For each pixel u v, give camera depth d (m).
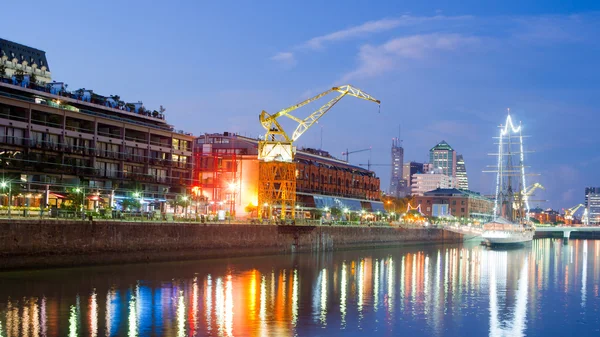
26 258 82.06
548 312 73.12
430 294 84.56
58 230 85.94
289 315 65.94
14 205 111.25
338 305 73.06
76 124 126.19
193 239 110.62
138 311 64.19
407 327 62.66
